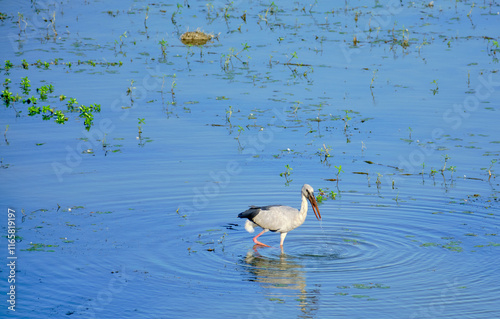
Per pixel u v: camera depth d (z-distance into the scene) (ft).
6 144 73.72
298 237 53.78
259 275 46.34
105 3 144.66
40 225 54.08
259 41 115.75
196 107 85.40
